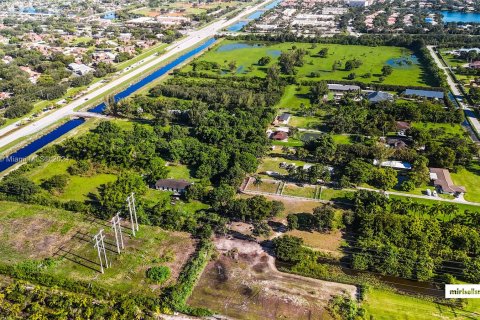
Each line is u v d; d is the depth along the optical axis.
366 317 112.56
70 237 143.88
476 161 189.38
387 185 166.38
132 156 188.88
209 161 181.62
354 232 144.75
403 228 137.38
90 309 111.62
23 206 160.00
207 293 121.75
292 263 132.50
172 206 159.88
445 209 146.75
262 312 115.56
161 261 132.88
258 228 145.12
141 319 112.12
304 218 150.25
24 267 129.25
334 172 178.12
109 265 131.12
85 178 179.50
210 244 137.88
